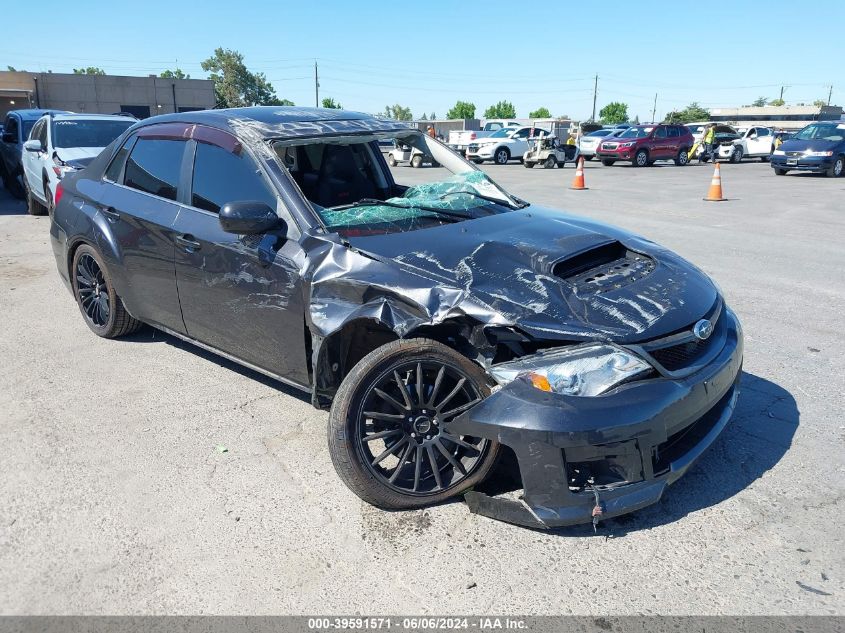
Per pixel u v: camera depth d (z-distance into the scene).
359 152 4.65
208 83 55.50
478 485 3.13
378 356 2.89
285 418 3.94
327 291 3.18
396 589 2.57
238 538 2.87
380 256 3.14
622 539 2.85
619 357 2.68
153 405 4.10
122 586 2.59
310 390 3.54
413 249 3.21
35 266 7.71
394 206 3.79
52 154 9.68
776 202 14.17
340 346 3.21
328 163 4.45
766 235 9.86
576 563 2.70
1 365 4.72
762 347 5.05
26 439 3.69
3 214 11.82
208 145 4.02
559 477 2.66
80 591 2.56
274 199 3.57
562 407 2.62
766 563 2.69
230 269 3.67
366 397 2.90
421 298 2.91
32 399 4.18
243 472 3.37
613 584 2.58
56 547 2.81
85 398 4.20
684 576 2.62
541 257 3.18
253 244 3.54
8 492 3.19
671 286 3.17
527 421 2.65
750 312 5.93
